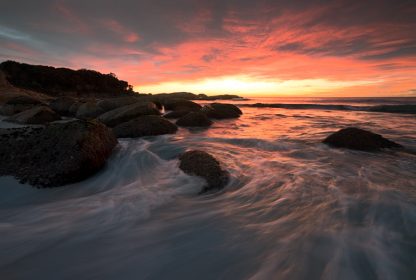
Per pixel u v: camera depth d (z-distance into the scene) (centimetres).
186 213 316
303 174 461
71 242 245
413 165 517
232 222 284
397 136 842
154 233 262
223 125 1254
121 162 564
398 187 382
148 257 217
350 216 287
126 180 474
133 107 1160
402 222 271
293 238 242
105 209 331
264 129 1101
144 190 409
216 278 189
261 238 245
